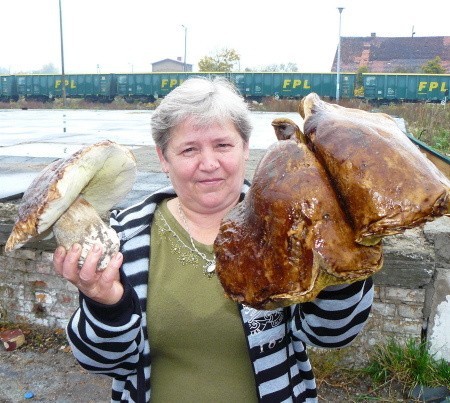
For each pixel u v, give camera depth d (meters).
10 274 4.27
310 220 1.13
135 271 1.83
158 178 5.50
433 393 3.33
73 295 4.14
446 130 14.70
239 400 1.81
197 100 1.68
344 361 3.62
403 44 58.91
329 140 1.15
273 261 1.19
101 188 1.78
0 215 4.16
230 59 47.38
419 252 3.32
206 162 1.73
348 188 1.10
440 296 3.39
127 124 16.44
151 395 1.89
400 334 3.52
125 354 1.70
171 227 1.89
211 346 1.81
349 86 30.75
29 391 3.65
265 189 1.20
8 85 37.41
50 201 1.42
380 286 3.47
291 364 1.86
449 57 56.16
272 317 1.76
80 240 1.56
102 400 3.56
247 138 1.85
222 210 1.87
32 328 4.30
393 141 1.13
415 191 1.05
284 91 31.75
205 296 1.80
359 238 1.10
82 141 10.57
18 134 12.56
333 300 1.56
